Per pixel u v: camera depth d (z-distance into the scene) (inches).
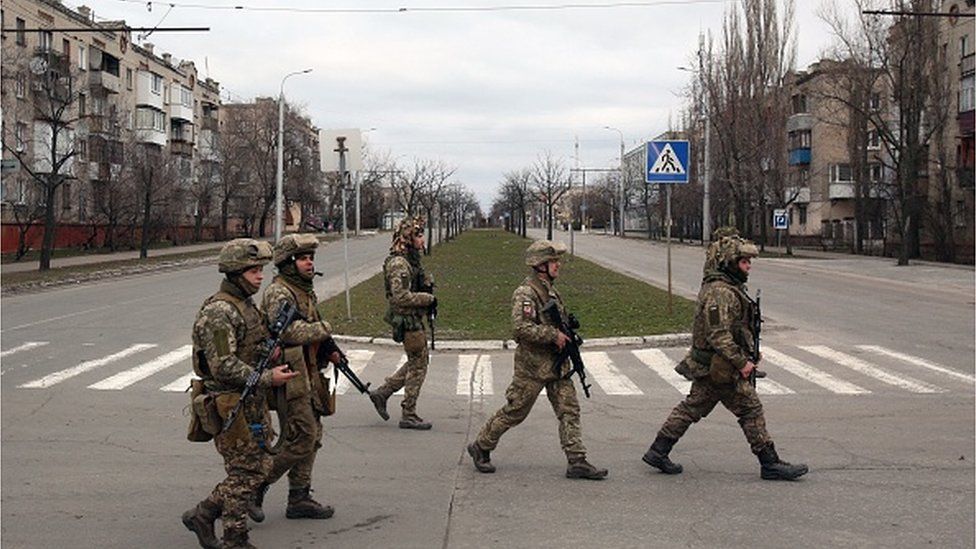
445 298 907.4
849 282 1157.7
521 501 251.8
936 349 572.4
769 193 2076.8
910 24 1590.8
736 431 342.0
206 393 206.1
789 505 247.3
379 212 4087.1
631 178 3843.5
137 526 231.0
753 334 274.4
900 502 250.1
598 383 458.0
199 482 271.4
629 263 1641.2
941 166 1704.0
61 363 513.3
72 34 1905.8
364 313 763.4
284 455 229.8
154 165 1843.0
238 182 2696.9
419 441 328.2
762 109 2053.4
